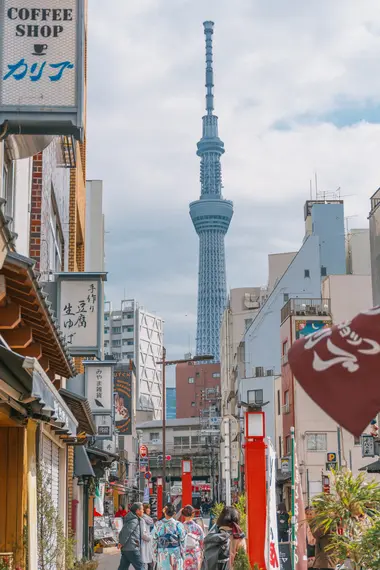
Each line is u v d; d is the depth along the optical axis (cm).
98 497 4025
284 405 6994
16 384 954
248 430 1567
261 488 1553
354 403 482
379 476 6097
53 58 1125
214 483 12794
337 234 8219
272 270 9631
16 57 1121
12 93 1110
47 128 1133
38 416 1266
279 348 8338
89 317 1953
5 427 1303
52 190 2239
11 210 1467
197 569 1916
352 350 489
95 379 2684
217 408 13525
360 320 497
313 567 1591
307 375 492
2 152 1256
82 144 3584
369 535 1220
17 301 1077
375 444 4650
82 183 3616
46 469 1717
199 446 14188
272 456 1548
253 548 1539
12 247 910
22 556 1272
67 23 1136
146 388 19588
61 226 2552
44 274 1988
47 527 1476
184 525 1936
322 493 1434
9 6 1134
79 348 1948
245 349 8556
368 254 8100
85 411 1952
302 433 6475
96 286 1973
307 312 6906
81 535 3066
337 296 6938
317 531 1572
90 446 3388
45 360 1492
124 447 10456
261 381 7812
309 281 8212
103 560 3453
